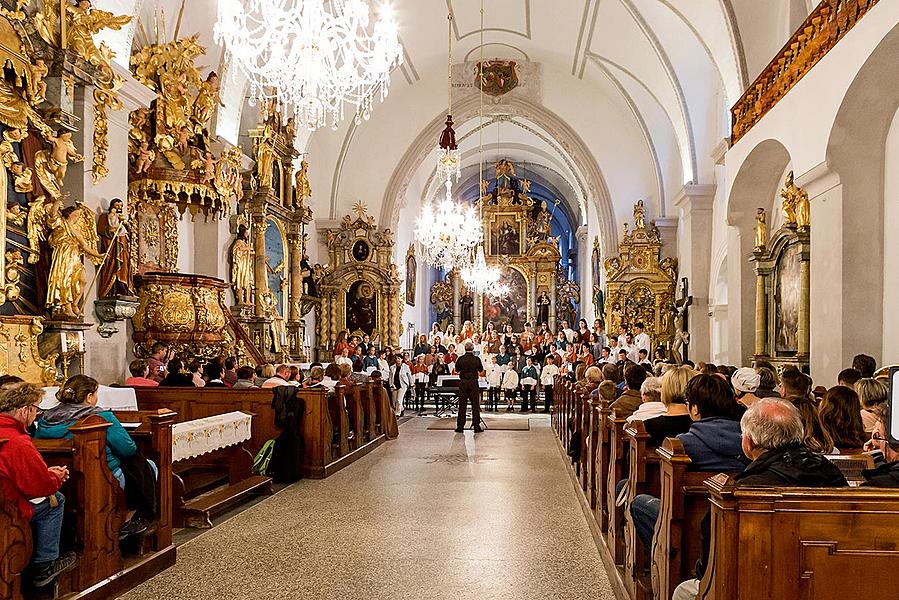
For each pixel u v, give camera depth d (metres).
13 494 4.07
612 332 21.81
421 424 15.91
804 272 11.09
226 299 14.66
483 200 33.16
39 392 4.48
